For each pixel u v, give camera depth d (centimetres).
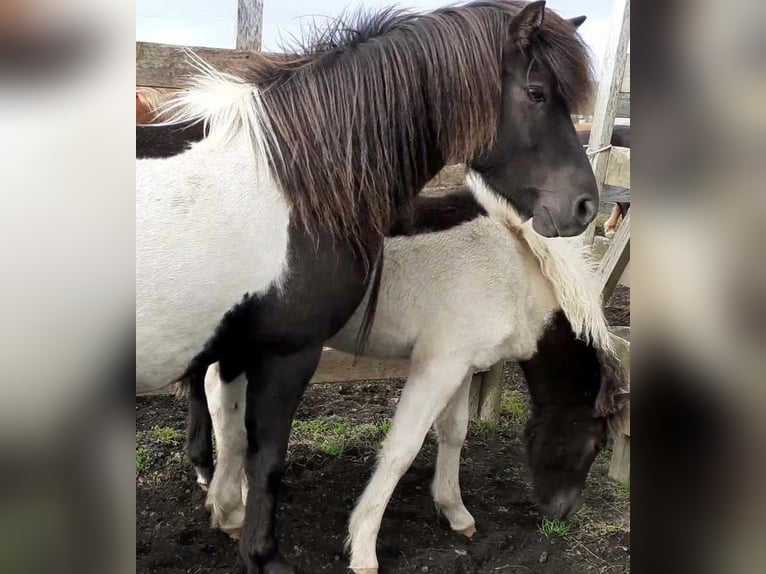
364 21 191
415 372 225
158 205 161
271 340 178
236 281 167
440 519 257
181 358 172
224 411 222
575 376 242
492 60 185
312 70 179
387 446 219
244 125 173
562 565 239
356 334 234
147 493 260
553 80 192
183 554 224
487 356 232
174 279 160
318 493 268
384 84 181
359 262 184
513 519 265
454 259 226
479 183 216
